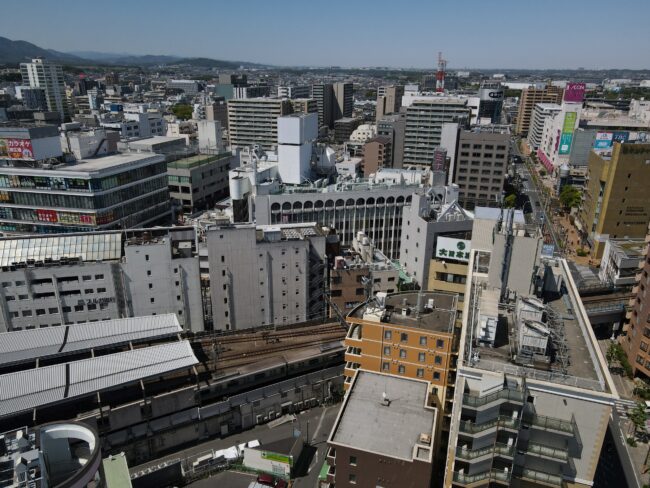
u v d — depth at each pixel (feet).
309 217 464.24
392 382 205.05
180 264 311.47
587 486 137.49
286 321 340.39
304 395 290.56
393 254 504.02
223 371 271.49
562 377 135.13
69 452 153.89
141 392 249.75
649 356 303.48
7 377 229.66
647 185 497.87
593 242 528.63
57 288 299.17
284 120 510.58
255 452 243.60
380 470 170.50
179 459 248.11
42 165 483.92
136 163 529.45
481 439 135.33
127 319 289.74
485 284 194.08
